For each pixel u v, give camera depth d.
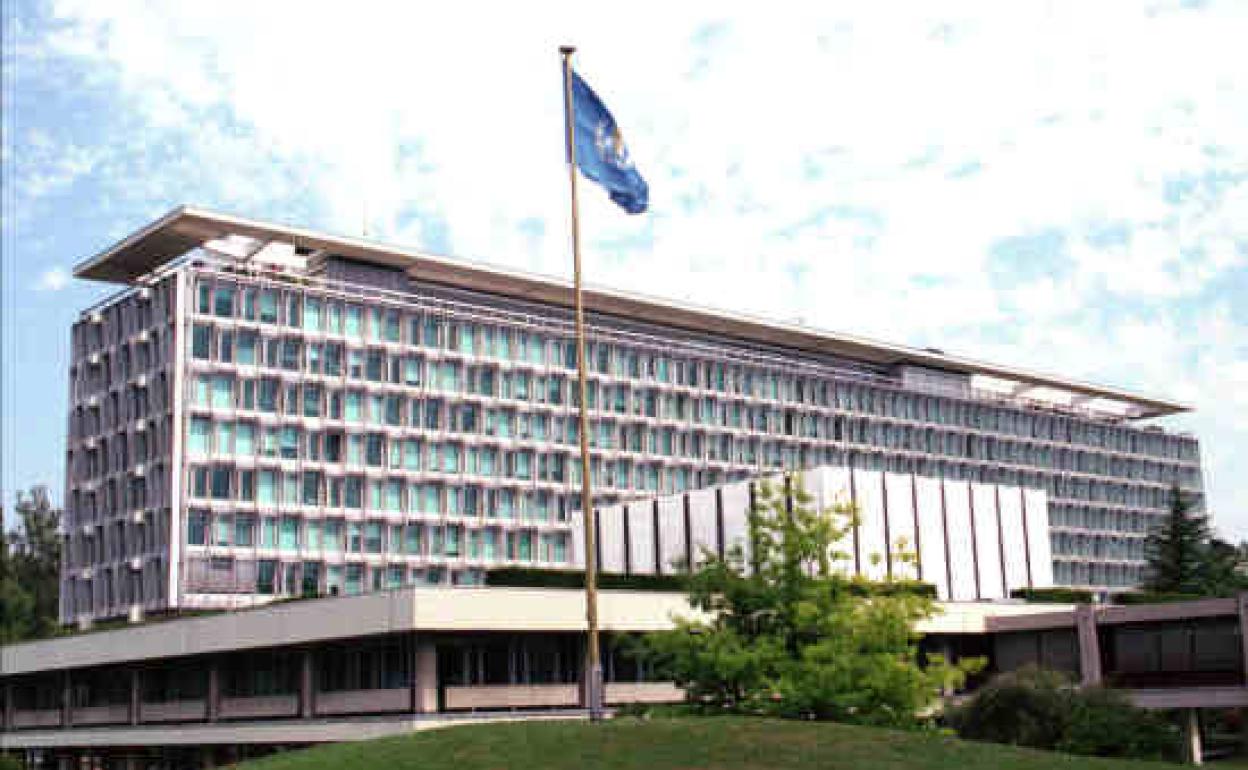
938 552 75.06
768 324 134.62
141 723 75.38
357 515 106.75
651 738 30.55
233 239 110.00
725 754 29.20
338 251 110.56
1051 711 50.06
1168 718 65.69
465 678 57.94
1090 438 159.00
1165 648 64.19
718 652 36.50
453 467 112.38
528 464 116.88
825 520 38.94
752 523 39.19
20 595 147.88
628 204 39.06
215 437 101.00
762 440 132.12
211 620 66.25
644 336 127.62
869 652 36.91
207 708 69.81
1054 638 68.69
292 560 102.88
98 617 104.06
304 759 32.06
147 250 108.56
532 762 28.92
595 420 121.31
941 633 69.00
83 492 108.19
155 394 102.06
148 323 104.88
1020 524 80.44
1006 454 150.12
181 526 98.31
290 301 106.56
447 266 114.62
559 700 60.00
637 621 59.78
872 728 32.44
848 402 139.75
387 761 30.17
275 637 61.88
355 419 108.06
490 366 116.25
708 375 130.25
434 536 110.44
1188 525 122.00
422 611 54.88
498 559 113.31
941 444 145.38
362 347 109.38
